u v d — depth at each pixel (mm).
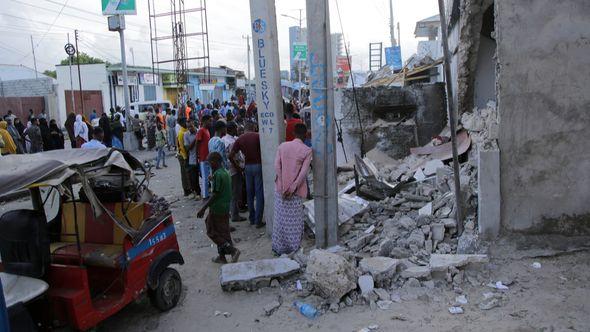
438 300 4801
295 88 41906
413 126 11469
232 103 25797
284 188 6215
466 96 10031
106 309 4422
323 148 6371
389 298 4902
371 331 4355
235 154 8078
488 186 5617
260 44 7023
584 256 5316
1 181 3561
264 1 6895
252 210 8180
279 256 6488
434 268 5133
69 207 5371
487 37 9672
